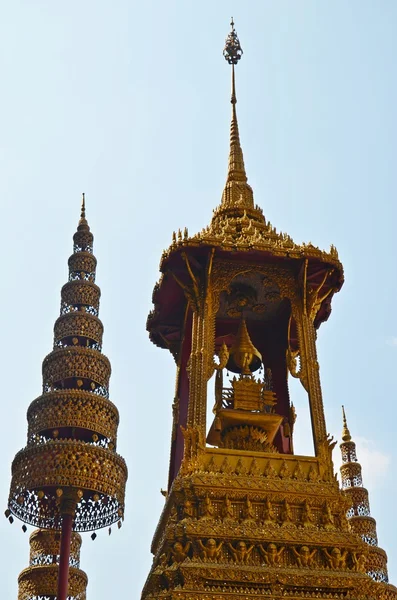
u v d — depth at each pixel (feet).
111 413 103.81
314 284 95.66
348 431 123.85
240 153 112.16
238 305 102.12
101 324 111.96
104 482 98.17
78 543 112.68
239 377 96.32
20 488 97.71
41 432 101.30
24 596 107.65
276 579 73.15
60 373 104.63
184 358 101.50
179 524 76.23
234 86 119.75
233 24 123.95
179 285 96.58
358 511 114.93
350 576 74.28
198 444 82.33
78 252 119.44
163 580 76.69
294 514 79.20
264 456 82.69
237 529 76.02
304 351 91.50
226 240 92.38
